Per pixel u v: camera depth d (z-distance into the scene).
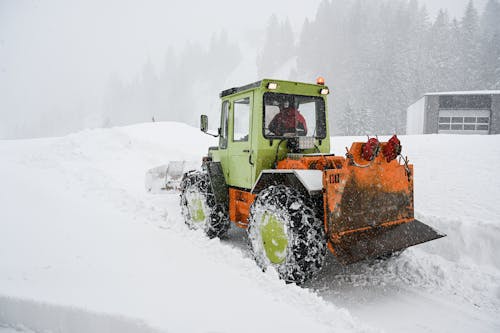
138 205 5.81
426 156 6.86
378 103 48.88
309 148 3.92
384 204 3.39
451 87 49.25
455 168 6.04
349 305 3.10
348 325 2.54
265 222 3.48
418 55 56.19
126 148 11.21
